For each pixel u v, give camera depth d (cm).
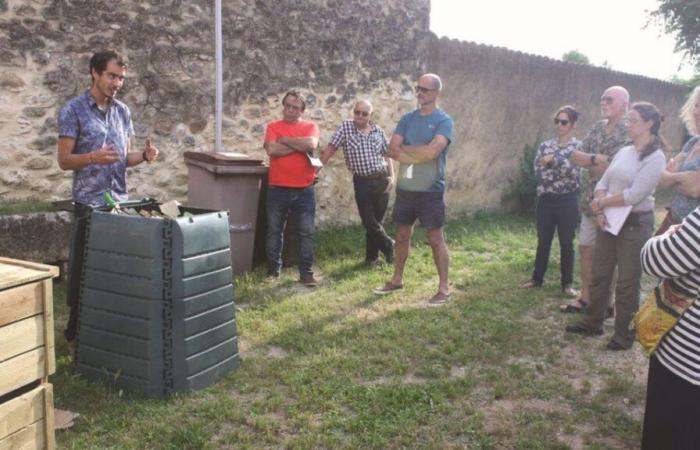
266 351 423
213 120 679
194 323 348
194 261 343
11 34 543
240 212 575
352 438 310
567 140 562
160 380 341
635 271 423
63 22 568
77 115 378
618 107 472
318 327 465
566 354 434
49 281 246
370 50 811
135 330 339
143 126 631
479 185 1003
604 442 317
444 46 902
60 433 300
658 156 399
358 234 784
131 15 607
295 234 635
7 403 232
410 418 331
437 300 539
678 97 1534
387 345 429
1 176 554
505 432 322
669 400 223
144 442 297
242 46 691
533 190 1044
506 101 1015
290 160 573
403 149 525
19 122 557
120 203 387
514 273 648
